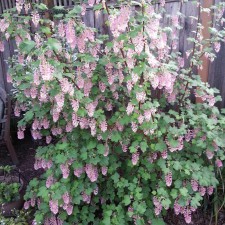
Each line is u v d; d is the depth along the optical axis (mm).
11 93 4309
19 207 2994
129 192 2539
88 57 2322
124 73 2604
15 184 2992
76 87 2295
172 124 2885
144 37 2016
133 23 2193
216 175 2908
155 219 2553
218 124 2904
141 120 2293
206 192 2822
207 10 2672
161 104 2922
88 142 2598
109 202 2844
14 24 2316
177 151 2738
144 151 2463
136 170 2750
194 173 2471
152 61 2078
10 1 3955
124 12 2029
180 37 3375
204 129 2557
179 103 2963
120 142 2598
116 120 2514
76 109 2189
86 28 2293
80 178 2568
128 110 2293
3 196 2932
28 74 2533
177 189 2529
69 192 2441
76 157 2438
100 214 2842
